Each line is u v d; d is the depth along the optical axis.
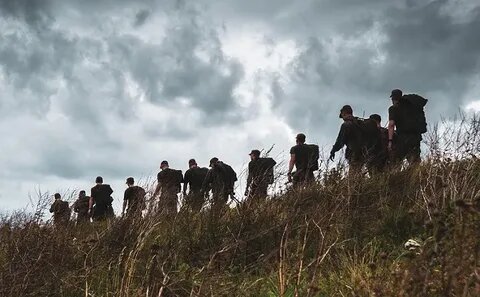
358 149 8.98
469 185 5.53
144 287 4.36
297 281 3.90
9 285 4.73
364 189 6.73
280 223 5.50
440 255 2.84
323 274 4.52
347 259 4.70
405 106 9.40
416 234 5.34
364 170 7.46
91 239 5.75
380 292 3.20
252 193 6.52
